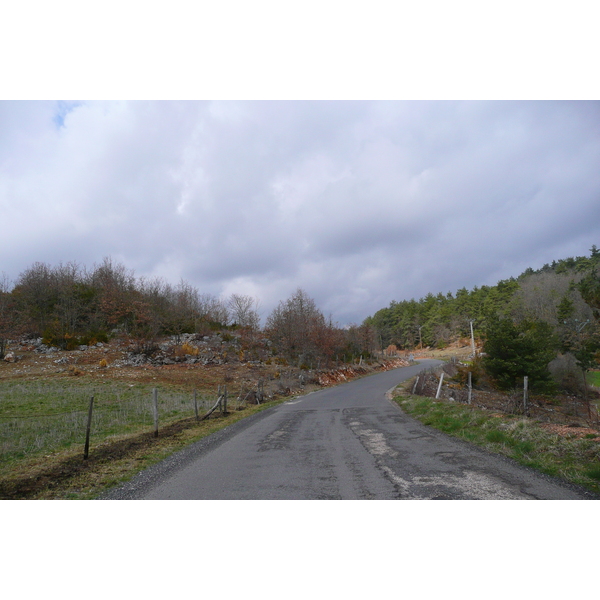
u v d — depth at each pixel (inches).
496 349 1121.4
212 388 992.2
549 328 1343.5
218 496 225.9
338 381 1430.9
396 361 2632.9
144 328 1409.9
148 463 313.4
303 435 414.0
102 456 341.1
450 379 1274.6
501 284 3550.7
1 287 1428.4
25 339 1366.9
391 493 214.2
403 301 4913.9
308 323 1585.9
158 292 1887.3
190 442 405.1
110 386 890.1
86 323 1573.6
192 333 1740.9
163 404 716.0
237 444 379.9
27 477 277.9
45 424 494.0
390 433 400.5
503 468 247.8
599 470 219.0
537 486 214.2
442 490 214.4
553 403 1029.8
